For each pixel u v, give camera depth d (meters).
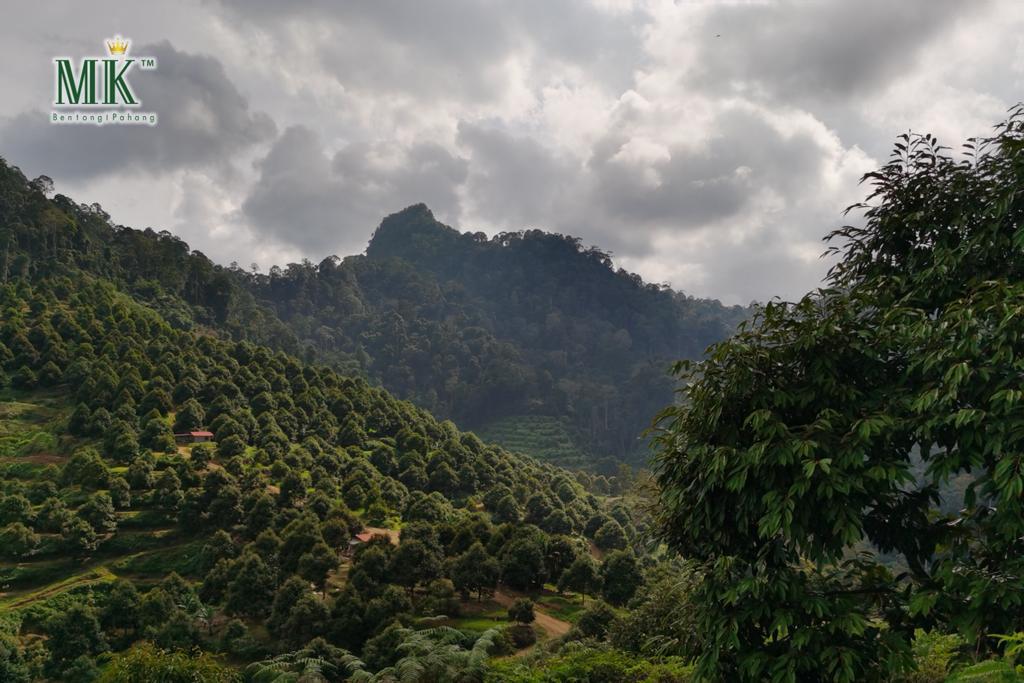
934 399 5.43
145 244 144.12
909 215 6.63
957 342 5.59
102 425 69.88
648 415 179.38
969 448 5.53
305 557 45.62
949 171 6.82
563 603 48.62
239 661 38.84
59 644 40.62
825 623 5.79
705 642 6.30
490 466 81.75
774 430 5.75
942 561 5.64
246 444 73.44
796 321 6.38
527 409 181.00
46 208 124.12
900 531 6.20
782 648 5.87
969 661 5.48
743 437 6.34
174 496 58.03
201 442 72.88
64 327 87.75
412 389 187.38
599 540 68.44
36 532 53.59
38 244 116.50
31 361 82.06
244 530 55.03
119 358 84.75
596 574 46.31
